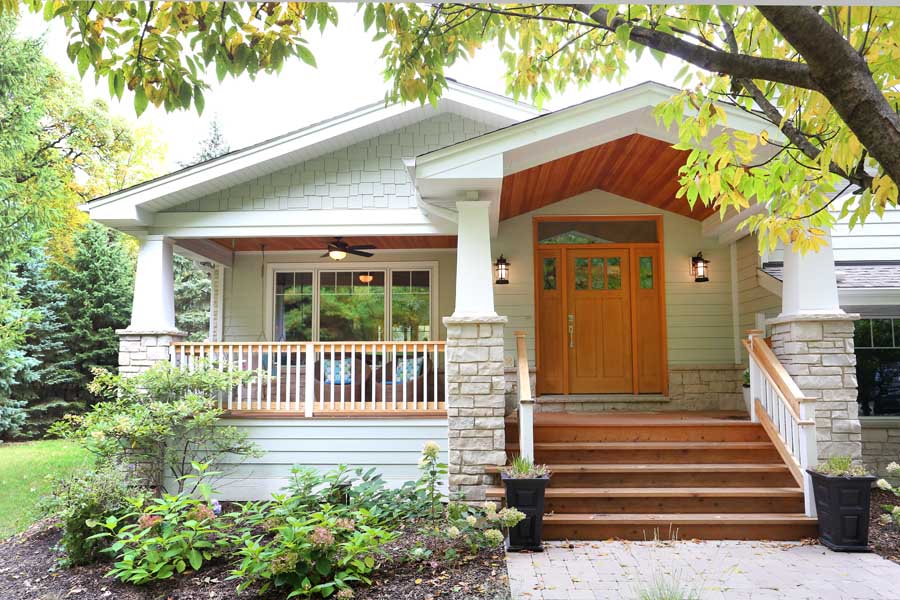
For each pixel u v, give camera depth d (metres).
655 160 7.46
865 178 3.27
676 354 9.14
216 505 6.05
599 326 9.34
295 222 8.45
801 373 6.48
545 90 5.02
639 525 5.73
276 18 3.68
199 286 21.05
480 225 6.62
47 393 16.08
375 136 8.60
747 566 4.92
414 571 4.93
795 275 6.67
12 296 11.94
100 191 20.53
